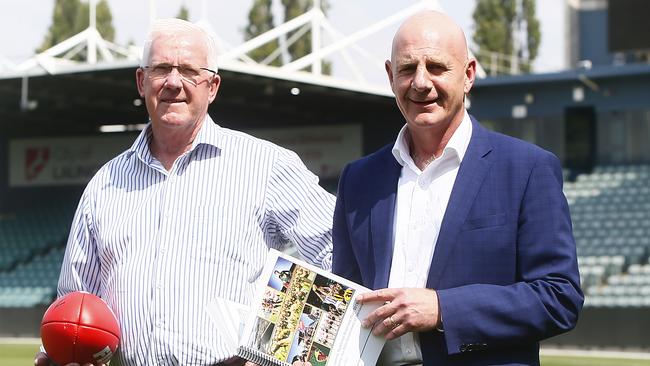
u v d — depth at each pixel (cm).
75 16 4994
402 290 366
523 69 5078
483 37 4978
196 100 433
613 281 2239
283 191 453
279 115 2512
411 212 387
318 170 2562
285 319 382
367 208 398
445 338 362
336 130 2544
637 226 2358
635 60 3081
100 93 2292
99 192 450
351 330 376
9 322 2395
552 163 378
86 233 450
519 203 373
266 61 2014
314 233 456
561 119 2445
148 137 448
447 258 374
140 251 434
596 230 2383
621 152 2461
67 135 2862
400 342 385
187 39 432
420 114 377
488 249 372
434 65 374
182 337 425
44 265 2739
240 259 438
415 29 376
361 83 2142
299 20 2003
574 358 1764
